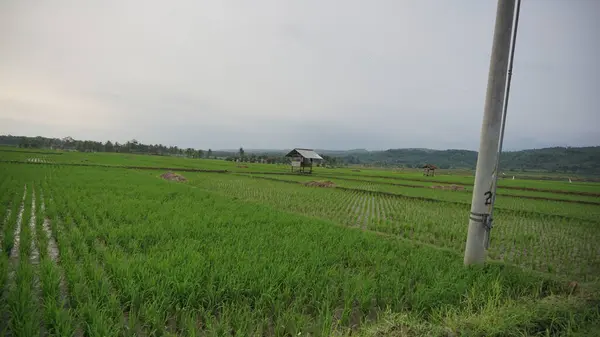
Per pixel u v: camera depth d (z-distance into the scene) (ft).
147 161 181.37
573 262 26.61
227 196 53.42
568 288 18.99
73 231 24.48
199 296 15.33
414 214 47.73
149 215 32.65
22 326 12.04
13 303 13.51
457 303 16.33
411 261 21.88
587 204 77.00
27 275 15.92
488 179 21.01
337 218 43.14
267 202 54.54
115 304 13.99
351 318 15.11
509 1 19.94
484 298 16.52
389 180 133.59
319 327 13.51
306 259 20.67
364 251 24.11
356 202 59.62
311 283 17.20
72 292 15.10
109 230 25.84
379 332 12.81
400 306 15.67
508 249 30.01
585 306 15.43
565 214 54.85
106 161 158.30
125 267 16.87
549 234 38.01
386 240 27.91
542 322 14.20
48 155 186.60
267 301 15.39
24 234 23.39
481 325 13.28
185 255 19.90
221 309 14.83
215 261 19.10
